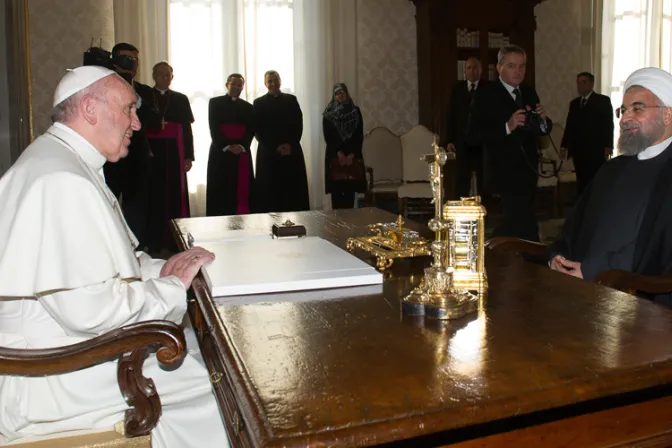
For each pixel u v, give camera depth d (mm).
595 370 1170
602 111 8203
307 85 8969
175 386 1900
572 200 9883
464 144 7758
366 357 1248
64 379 1786
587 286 1808
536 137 5250
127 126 2061
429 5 8969
